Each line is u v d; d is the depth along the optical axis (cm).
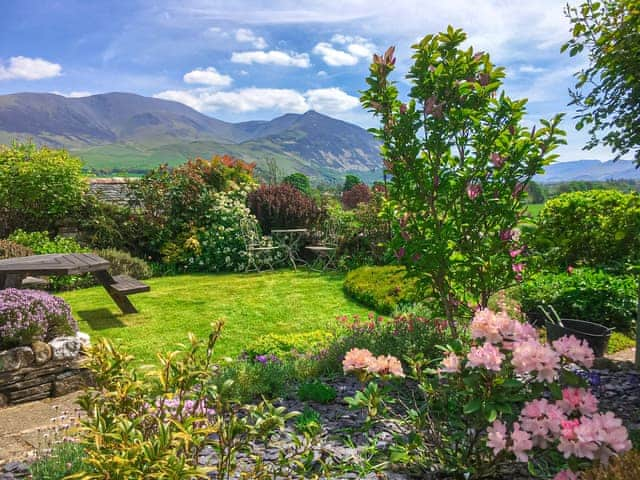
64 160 1049
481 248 418
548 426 185
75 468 234
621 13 371
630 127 367
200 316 660
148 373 200
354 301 750
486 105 415
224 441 200
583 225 707
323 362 418
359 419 310
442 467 229
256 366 378
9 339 402
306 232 1142
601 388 374
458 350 227
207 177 1243
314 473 234
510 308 595
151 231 1074
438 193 414
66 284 825
